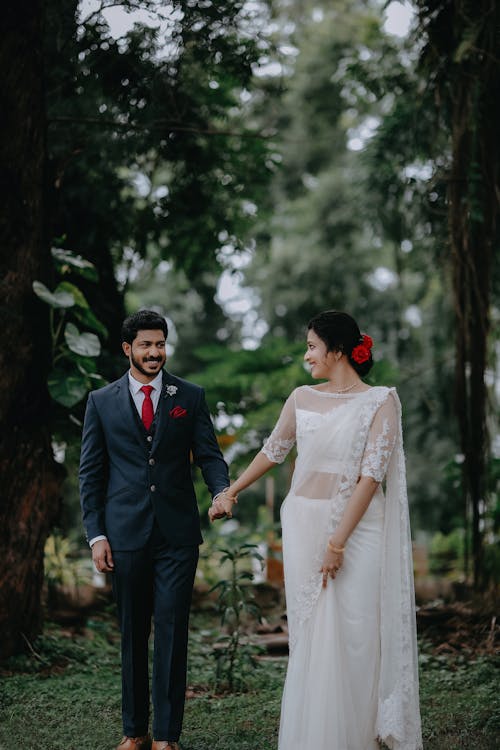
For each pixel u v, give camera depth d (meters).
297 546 3.68
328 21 16.36
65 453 7.50
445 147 7.77
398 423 3.71
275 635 6.56
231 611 5.32
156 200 8.97
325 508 3.65
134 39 6.84
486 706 4.51
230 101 8.41
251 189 9.27
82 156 7.67
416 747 3.58
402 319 16.16
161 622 3.86
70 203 8.27
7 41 5.64
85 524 3.96
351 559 3.62
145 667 3.96
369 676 3.56
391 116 8.52
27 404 5.78
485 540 7.55
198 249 9.53
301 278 17.52
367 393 3.70
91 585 8.28
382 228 10.66
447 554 11.68
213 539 9.75
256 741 4.07
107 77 7.13
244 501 17.56
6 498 5.67
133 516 3.90
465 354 7.31
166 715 3.79
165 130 7.78
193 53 6.99
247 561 10.23
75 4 6.66
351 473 3.63
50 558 7.86
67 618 7.11
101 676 5.38
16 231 5.73
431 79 7.12
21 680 5.15
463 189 7.11
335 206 17.00
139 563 3.90
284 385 9.51
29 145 5.78
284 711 3.54
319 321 3.79
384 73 8.68
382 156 8.89
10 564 5.66
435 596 8.48
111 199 8.29
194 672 5.54
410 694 3.60
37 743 4.00
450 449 13.38
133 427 3.95
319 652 3.52
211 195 9.16
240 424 9.66
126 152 7.69
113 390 4.04
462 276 7.24
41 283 5.90
